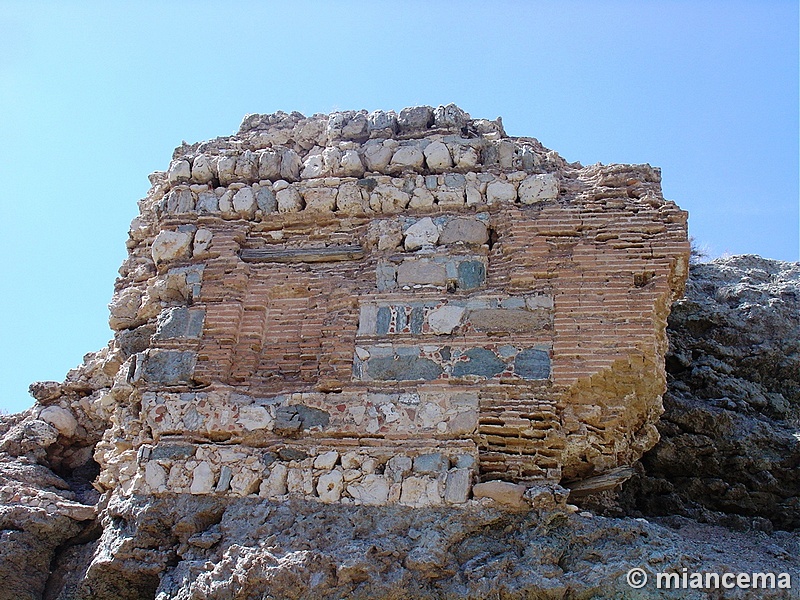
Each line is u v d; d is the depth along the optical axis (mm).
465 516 10078
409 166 12805
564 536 9906
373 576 9695
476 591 9477
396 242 12164
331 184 12859
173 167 13516
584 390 10836
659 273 11320
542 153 13172
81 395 14789
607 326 11000
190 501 10867
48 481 13445
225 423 11234
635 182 12094
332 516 10352
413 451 10594
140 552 10758
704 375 15062
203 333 11969
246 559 9922
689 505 13852
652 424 11742
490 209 12242
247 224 12859
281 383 11562
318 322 11969
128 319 14031
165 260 12828
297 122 14328
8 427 14531
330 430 10914
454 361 11125
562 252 11648
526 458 10594
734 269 17266
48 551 11906
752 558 10211
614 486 11500
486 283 11672
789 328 15633
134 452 11594
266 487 10742
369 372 11227
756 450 13992
